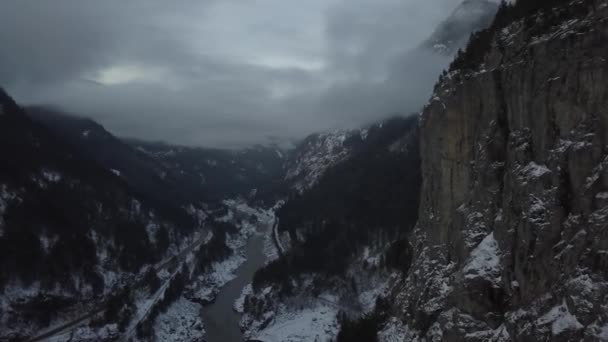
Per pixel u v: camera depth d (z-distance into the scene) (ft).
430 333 184.75
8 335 347.36
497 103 179.01
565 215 137.08
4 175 485.15
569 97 139.95
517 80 163.02
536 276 142.10
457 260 191.31
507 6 229.45
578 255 127.13
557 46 146.30
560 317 127.85
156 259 558.15
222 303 447.42
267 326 374.22
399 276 288.71
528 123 157.58
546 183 143.33
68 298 409.49
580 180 132.87
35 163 552.00
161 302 403.13
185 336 370.12
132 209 620.90
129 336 357.82
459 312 166.50
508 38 180.75
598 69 131.64
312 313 370.32
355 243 436.76
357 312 350.84
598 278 119.96
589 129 133.18
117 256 507.71
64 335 355.36
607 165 125.29
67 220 497.05
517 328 142.20
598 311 116.67
